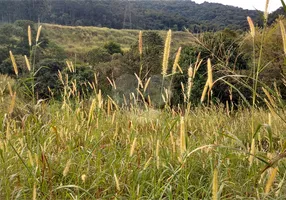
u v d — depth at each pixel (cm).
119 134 389
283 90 646
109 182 289
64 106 378
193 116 560
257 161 256
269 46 768
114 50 3012
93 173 292
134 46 1586
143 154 335
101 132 343
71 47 3569
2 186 246
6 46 2175
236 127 432
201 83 779
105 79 968
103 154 327
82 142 333
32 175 239
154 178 261
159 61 1183
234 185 259
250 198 240
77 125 338
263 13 190
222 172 270
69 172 288
